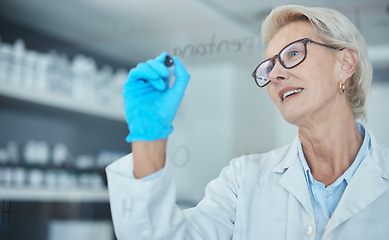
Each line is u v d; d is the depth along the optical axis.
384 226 0.95
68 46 2.98
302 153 1.11
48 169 2.75
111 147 3.19
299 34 1.06
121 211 0.91
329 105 1.03
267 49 1.14
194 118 2.45
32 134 2.81
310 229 0.99
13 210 2.55
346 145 1.06
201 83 2.43
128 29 2.72
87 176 2.88
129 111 0.91
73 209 2.71
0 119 2.63
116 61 2.98
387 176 1.01
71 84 2.65
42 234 2.63
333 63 1.04
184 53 2.47
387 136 2.11
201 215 1.10
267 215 1.07
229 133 2.34
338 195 1.05
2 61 2.33
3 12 2.70
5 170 2.50
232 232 1.12
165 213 0.93
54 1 2.54
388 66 2.14
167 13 2.44
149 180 0.91
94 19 2.70
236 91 2.31
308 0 1.94
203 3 2.23
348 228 0.96
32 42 2.89
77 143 3.03
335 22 1.05
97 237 2.70
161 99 0.91
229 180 1.20
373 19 2.03
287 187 1.07
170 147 2.45
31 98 2.45
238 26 2.24
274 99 1.06
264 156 1.24
